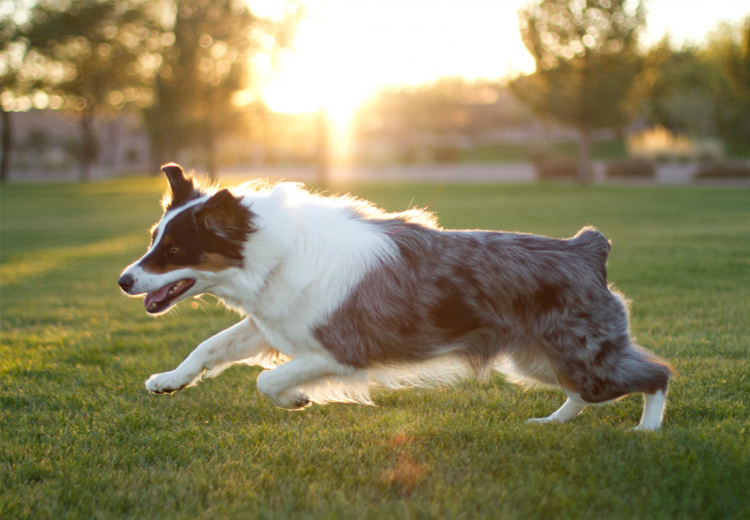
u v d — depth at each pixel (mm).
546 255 3422
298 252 3322
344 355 3336
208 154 38438
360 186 30250
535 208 17906
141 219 18578
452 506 2658
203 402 4262
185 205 3402
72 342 5730
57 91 40938
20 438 3650
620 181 30828
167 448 3432
